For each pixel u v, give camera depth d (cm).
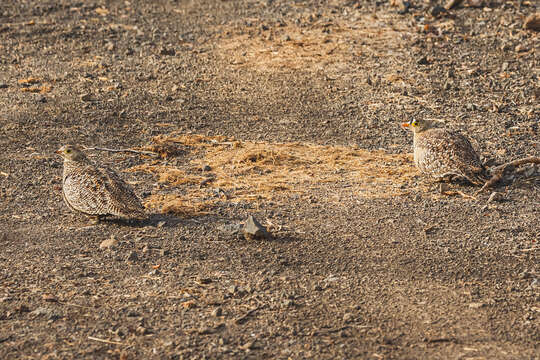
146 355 830
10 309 918
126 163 1474
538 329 883
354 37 2256
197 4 2662
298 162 1481
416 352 839
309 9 2528
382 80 1952
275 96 1880
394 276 1012
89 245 1101
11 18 2517
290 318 906
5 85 1942
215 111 1786
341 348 845
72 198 1174
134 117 1742
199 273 1016
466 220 1194
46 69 2077
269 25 2398
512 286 983
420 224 1180
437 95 1850
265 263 1048
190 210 1237
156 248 1091
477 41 2188
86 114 1750
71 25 2444
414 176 1402
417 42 2191
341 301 948
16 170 1427
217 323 892
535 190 1318
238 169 1439
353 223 1186
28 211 1237
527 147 1532
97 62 2130
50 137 1612
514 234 1139
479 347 848
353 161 1484
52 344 846
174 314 913
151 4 2677
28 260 1052
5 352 830
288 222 1189
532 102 1788
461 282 996
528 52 2091
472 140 1580
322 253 1079
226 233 1140
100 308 923
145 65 2108
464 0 2453
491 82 1905
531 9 2408
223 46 2242
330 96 1872
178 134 1642
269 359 824
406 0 2464
